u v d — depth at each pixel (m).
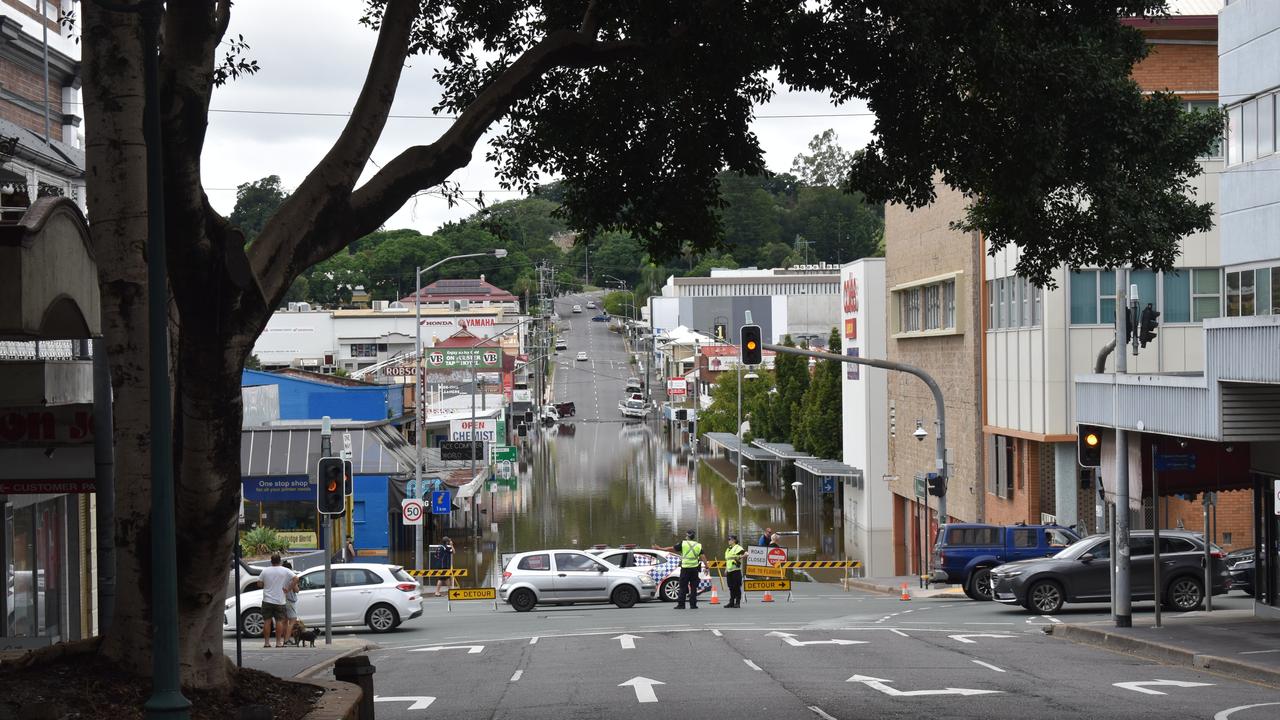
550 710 15.28
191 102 10.29
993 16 13.91
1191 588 27.64
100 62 10.98
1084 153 15.46
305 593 28.91
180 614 11.47
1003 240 17.84
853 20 13.91
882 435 60.44
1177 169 20.69
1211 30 38.25
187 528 11.05
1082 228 17.16
